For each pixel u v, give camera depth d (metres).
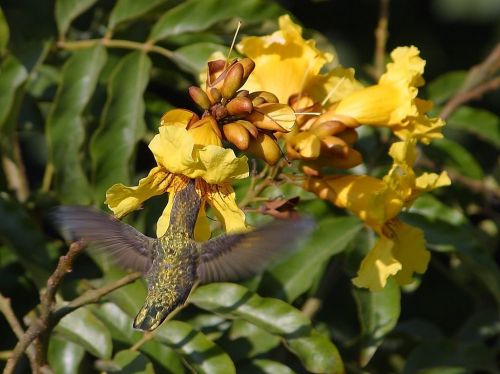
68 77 7.79
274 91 6.80
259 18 7.98
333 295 9.79
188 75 8.60
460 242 7.98
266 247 5.43
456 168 8.77
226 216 5.65
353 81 7.00
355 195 6.62
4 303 6.27
